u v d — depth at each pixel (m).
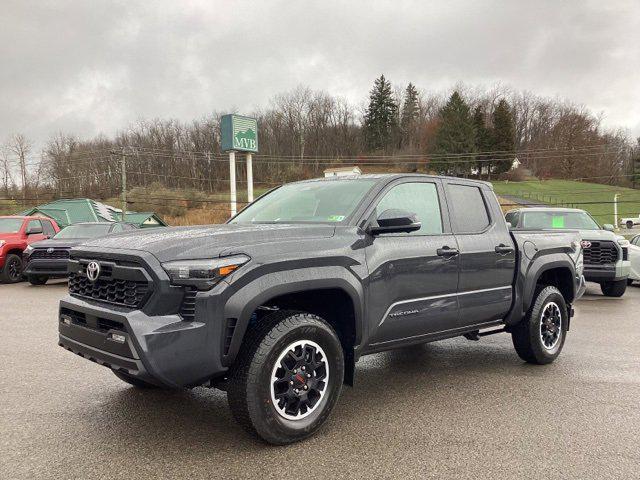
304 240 3.62
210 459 3.24
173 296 3.12
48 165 70.81
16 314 8.68
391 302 4.05
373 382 4.97
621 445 3.50
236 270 3.22
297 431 3.46
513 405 4.30
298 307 3.93
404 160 94.81
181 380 3.10
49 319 8.17
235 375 3.30
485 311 4.86
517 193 84.12
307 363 3.55
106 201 66.25
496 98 118.00
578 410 4.18
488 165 101.06
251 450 3.37
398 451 3.39
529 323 5.38
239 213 4.97
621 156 96.81
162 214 56.84
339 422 3.90
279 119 90.69
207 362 3.12
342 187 4.48
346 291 3.69
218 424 3.82
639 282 14.67
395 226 3.81
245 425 3.33
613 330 7.53
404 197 4.43
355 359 3.88
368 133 104.81
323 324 3.60
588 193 84.25
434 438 3.61
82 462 3.20
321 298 3.94
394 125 107.50
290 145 90.69
